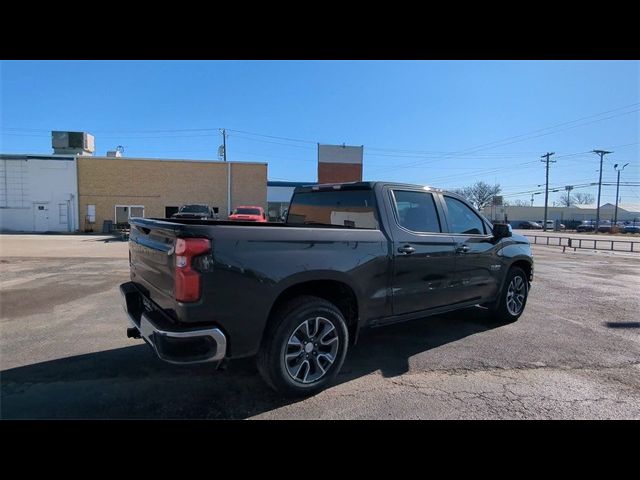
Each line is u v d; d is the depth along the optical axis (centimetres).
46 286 816
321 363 348
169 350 277
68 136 3112
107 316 586
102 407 320
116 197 2905
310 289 361
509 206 9462
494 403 335
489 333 528
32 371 387
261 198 3067
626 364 425
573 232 6072
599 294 821
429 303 445
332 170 4450
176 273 284
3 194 2803
